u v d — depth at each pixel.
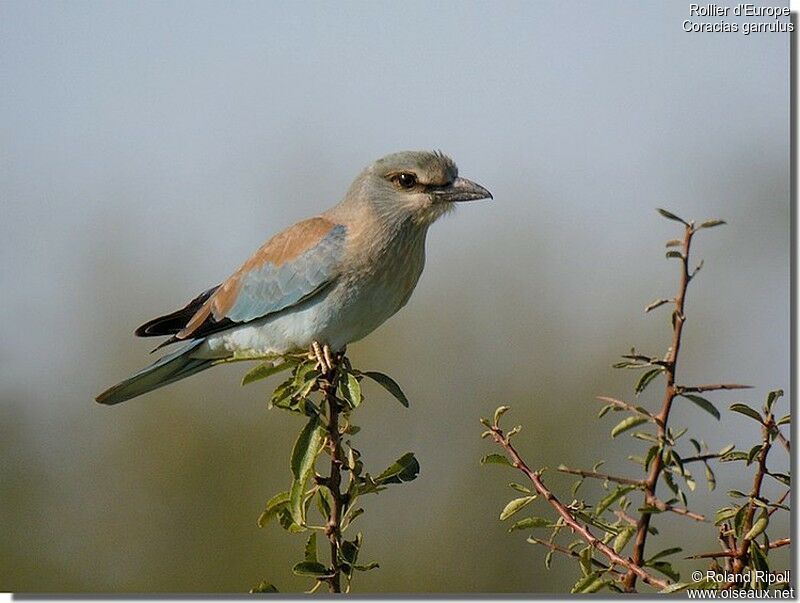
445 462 15.47
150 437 15.52
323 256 9.62
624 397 15.88
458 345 16.05
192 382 15.60
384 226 9.66
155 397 15.60
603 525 7.00
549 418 15.58
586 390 15.88
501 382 15.92
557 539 14.77
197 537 15.16
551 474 15.19
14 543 15.42
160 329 10.61
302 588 14.69
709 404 6.62
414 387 15.76
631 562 6.82
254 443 15.37
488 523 15.12
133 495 15.49
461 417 15.64
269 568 14.88
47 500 15.60
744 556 6.92
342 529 7.68
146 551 15.30
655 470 6.72
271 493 15.16
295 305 9.76
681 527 13.70
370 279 9.64
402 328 16.11
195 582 14.99
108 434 15.86
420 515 15.21
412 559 14.92
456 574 14.89
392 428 15.59
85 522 15.55
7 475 15.55
